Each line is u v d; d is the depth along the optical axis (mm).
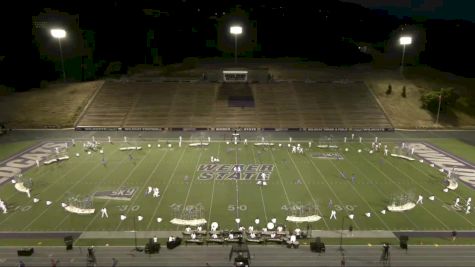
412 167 41781
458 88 73000
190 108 64500
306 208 30750
